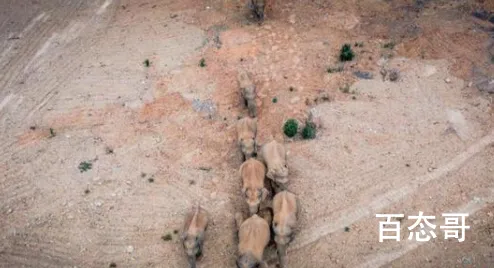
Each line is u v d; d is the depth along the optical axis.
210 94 19.77
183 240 14.21
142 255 14.94
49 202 16.55
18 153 18.23
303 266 14.42
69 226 15.84
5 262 15.08
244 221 14.51
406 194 15.95
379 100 18.94
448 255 14.45
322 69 20.48
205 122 18.70
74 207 16.34
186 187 16.62
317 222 15.40
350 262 14.44
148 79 20.81
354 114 18.45
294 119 18.36
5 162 17.97
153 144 18.09
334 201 15.89
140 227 15.63
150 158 17.64
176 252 14.93
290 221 14.09
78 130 18.91
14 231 15.84
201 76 20.61
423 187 16.09
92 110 19.66
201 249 14.73
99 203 16.38
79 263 14.88
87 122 19.19
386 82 19.67
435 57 20.64
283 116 18.56
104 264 14.80
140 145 18.11
